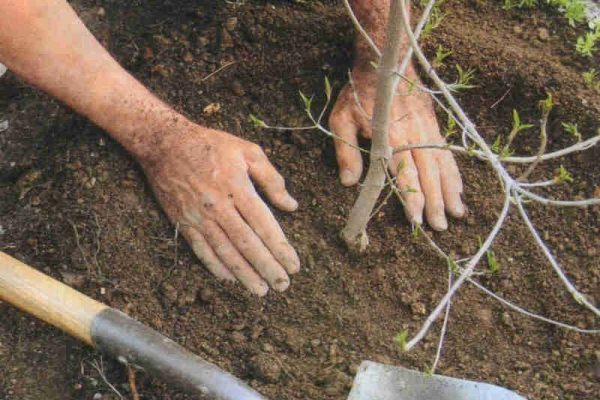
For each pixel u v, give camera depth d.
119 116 1.60
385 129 1.49
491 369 1.58
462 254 1.65
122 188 1.65
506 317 1.61
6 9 1.51
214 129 1.68
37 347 1.57
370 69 1.68
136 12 1.79
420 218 1.64
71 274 1.60
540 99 1.73
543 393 1.56
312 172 1.68
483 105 1.74
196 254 1.61
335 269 1.63
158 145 1.61
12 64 1.56
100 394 1.54
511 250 1.66
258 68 1.73
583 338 1.60
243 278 1.60
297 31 1.74
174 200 1.61
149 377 1.54
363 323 1.60
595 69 1.78
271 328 1.59
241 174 1.60
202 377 1.46
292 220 1.65
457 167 1.68
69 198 1.64
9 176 1.69
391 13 1.40
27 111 1.73
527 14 1.84
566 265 1.65
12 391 1.54
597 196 1.68
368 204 1.57
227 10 1.76
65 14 1.56
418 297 1.62
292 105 1.72
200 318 1.59
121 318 1.49
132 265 1.61
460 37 1.76
